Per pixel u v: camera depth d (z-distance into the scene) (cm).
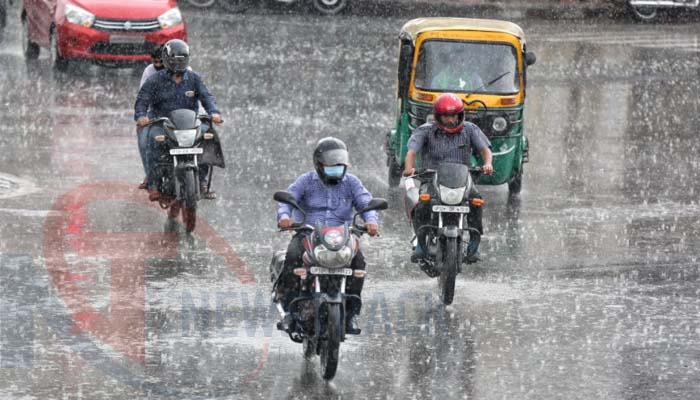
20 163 3562
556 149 4103
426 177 2492
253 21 7100
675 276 2572
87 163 3600
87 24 5150
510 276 2558
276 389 1858
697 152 4106
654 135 4400
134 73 5344
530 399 1823
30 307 2247
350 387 1872
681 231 2992
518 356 2030
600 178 3659
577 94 5250
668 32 7412
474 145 2584
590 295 2414
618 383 1897
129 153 3762
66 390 1831
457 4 7981
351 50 6156
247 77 5269
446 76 3422
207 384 1872
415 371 1952
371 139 4150
